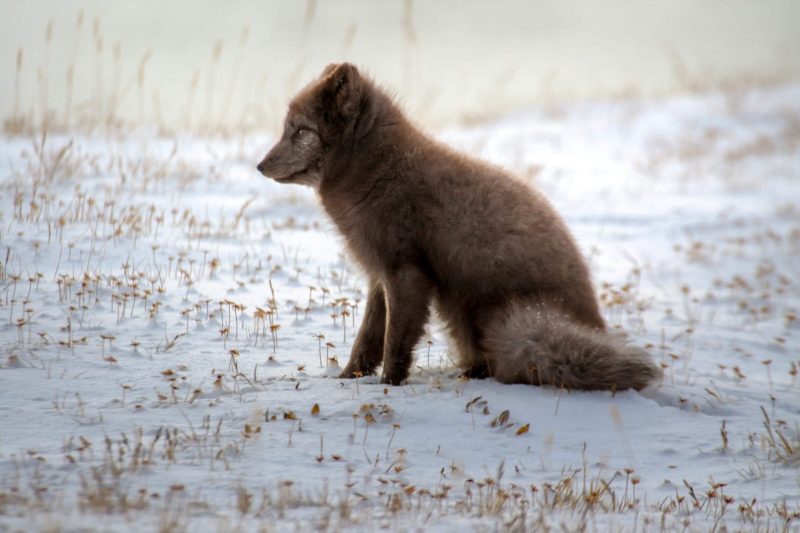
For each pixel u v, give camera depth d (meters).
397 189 19.81
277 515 12.17
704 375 22.52
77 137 42.53
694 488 15.13
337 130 20.38
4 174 33.41
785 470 16.06
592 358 18.80
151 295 23.44
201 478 13.43
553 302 19.69
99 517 11.46
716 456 16.66
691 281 34.62
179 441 14.87
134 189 34.41
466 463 15.41
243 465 14.16
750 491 15.09
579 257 20.56
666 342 25.86
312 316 24.05
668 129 63.28
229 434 15.44
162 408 16.53
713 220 43.91
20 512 11.42
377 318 20.39
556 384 19.00
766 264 37.69
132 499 12.30
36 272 23.83
